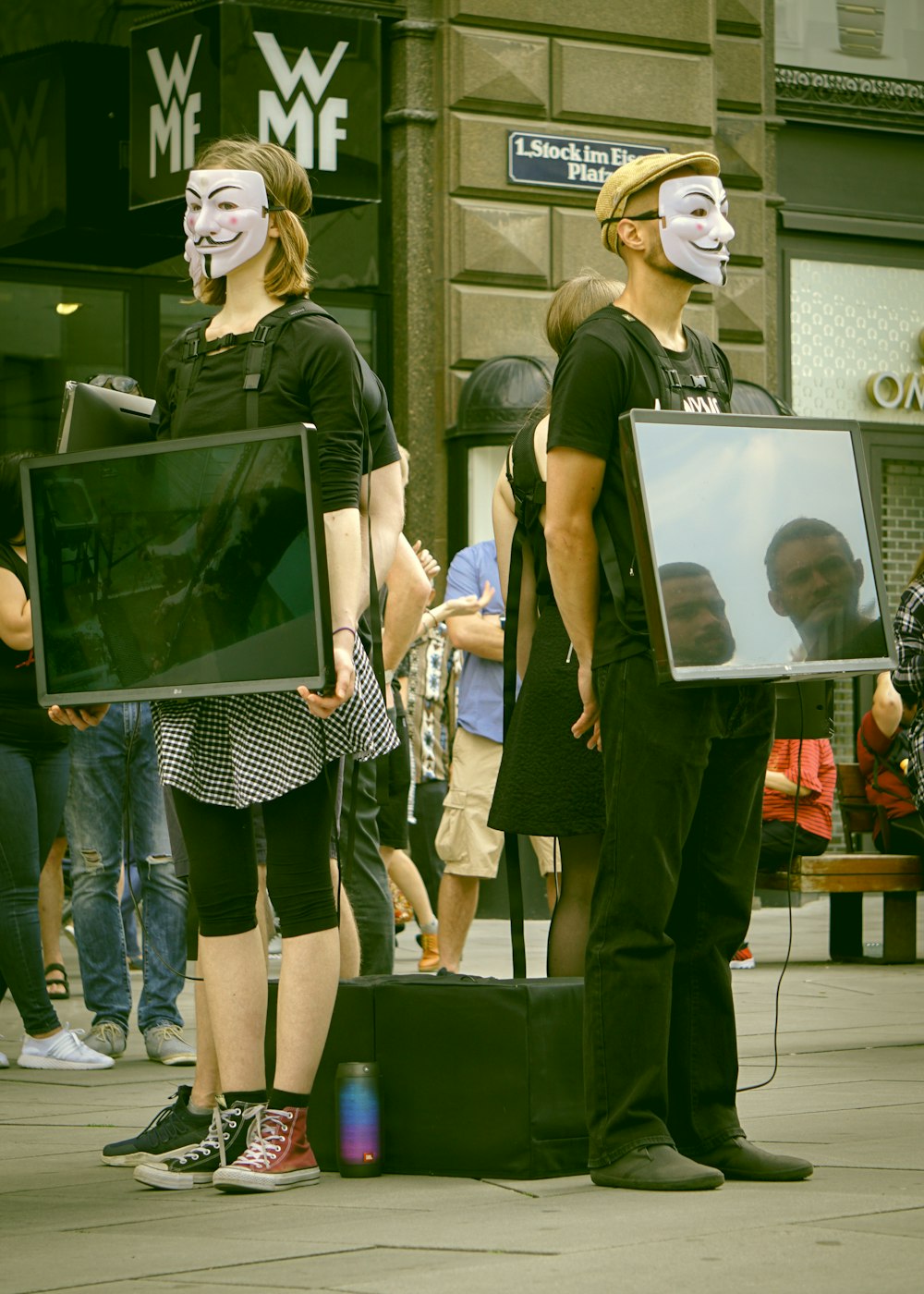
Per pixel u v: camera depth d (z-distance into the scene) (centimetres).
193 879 764
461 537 2194
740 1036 1227
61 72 2062
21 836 1174
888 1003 1434
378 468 852
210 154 780
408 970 1712
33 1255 627
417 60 2205
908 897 1777
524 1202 707
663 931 729
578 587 733
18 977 1170
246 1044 766
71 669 761
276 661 718
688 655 697
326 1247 629
